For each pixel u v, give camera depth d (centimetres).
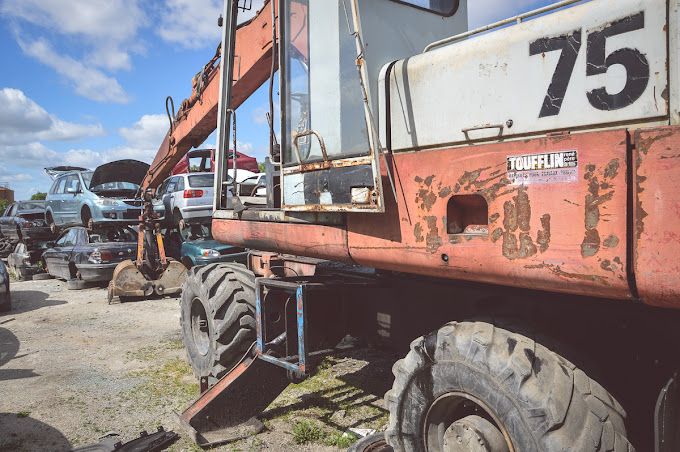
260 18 433
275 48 324
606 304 211
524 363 193
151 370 520
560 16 188
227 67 413
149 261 909
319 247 278
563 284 172
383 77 261
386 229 234
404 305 325
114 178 1114
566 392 185
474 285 272
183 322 483
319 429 361
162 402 431
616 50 171
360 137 244
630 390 214
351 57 252
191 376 498
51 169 1586
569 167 169
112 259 1033
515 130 201
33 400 442
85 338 662
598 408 185
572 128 183
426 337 236
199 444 340
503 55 206
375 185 220
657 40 161
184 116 682
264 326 332
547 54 191
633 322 208
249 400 368
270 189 341
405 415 243
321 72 273
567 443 177
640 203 152
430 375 229
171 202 1202
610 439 181
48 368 536
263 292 334
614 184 158
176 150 750
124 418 400
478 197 204
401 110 251
